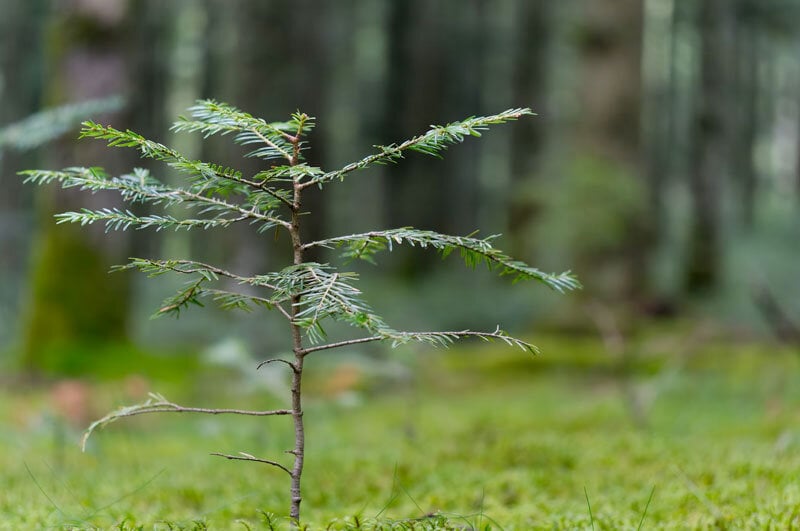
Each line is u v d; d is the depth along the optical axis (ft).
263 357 36.17
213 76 85.46
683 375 29.30
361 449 16.71
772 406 21.71
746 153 100.42
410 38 83.71
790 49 96.02
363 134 99.96
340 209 100.37
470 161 93.86
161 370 32.60
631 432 18.45
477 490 11.69
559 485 12.15
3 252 57.72
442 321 54.75
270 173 6.73
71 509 10.02
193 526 8.87
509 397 29.71
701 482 11.56
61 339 33.45
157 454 17.30
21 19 75.25
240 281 6.88
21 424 21.36
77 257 33.91
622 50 43.34
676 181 96.02
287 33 53.31
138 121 34.06
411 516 9.99
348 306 6.31
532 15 75.82
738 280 58.59
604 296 40.32
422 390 31.65
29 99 76.54
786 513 8.84
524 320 52.60
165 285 50.98
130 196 7.14
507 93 95.66
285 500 11.27
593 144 43.04
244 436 18.79
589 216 40.45
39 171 6.95
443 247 6.92
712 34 59.06
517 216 49.52
